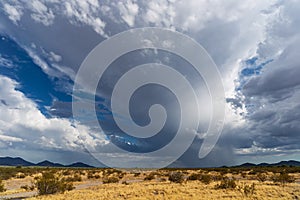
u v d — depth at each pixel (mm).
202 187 27297
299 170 59500
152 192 23922
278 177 33969
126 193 23422
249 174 55000
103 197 21984
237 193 22562
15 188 34719
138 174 57469
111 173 61750
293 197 21297
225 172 61625
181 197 20781
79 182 42844
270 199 20094
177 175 37781
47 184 26125
